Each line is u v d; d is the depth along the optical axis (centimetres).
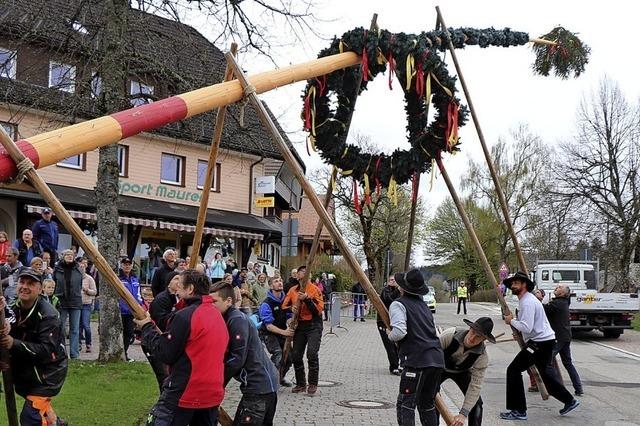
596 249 4084
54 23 1230
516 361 930
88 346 1375
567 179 4081
